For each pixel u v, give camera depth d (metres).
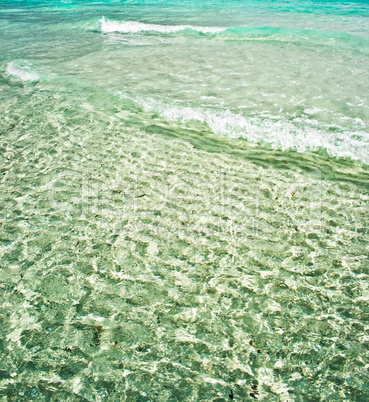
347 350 2.02
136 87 5.27
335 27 8.41
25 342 2.06
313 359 1.98
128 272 2.52
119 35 8.34
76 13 11.23
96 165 3.63
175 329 2.14
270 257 2.63
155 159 3.73
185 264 2.58
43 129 4.25
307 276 2.48
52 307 2.27
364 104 4.56
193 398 1.80
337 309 2.26
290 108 4.53
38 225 2.90
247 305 2.29
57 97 5.03
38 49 7.22
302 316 2.22
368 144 3.79
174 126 4.34
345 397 1.81
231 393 1.82
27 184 3.36
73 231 2.85
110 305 2.29
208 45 7.28
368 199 3.17
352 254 2.64
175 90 5.14
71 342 2.06
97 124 4.36
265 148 3.92
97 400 1.79
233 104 4.67
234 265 2.57
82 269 2.54
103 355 2.00
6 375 1.90
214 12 10.90
